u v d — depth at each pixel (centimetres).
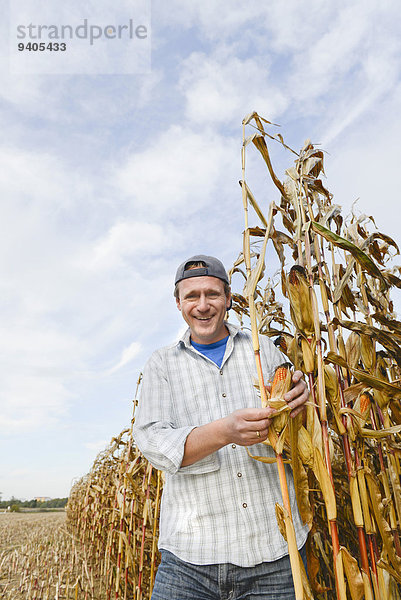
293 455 139
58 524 1766
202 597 151
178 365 182
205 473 158
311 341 154
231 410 170
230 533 152
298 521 158
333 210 181
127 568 393
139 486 412
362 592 128
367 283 219
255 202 154
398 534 180
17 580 634
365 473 154
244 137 155
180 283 178
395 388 155
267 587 148
